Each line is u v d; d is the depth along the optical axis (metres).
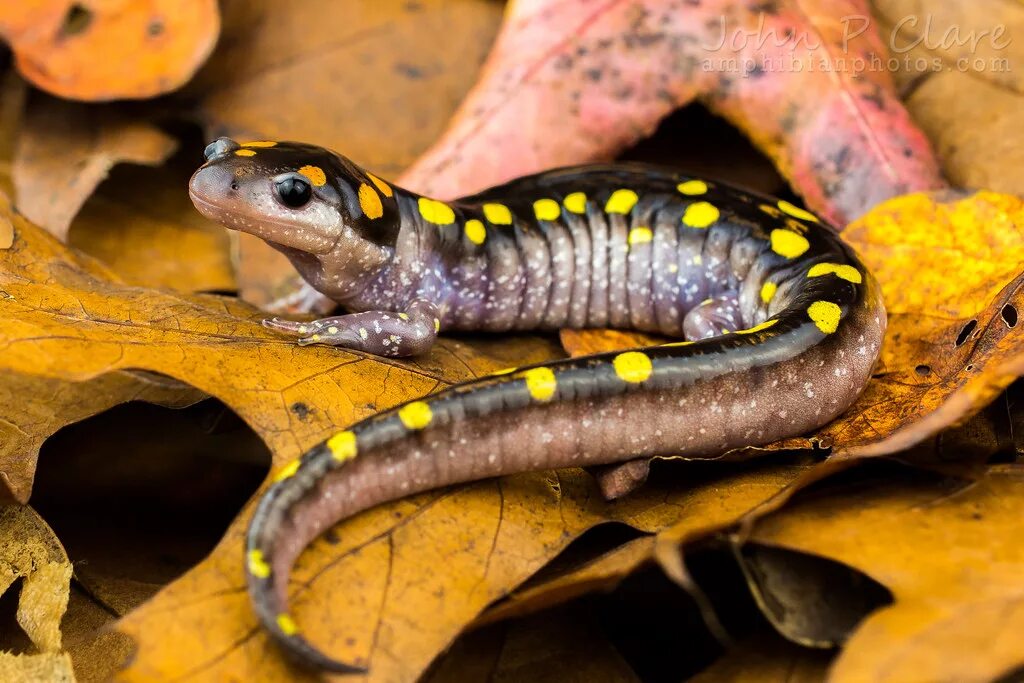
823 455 0.38
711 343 0.38
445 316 0.41
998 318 0.38
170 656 0.35
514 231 0.41
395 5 0.45
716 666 0.36
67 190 0.43
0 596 0.38
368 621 0.35
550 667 0.36
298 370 0.38
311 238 0.39
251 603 0.35
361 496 0.36
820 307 0.39
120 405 0.39
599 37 0.42
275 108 0.44
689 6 0.42
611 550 0.36
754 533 0.36
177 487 0.39
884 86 0.42
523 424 0.37
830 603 0.36
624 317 0.42
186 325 0.38
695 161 0.44
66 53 0.43
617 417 0.37
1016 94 0.42
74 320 0.38
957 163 0.42
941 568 0.35
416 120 0.44
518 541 0.36
